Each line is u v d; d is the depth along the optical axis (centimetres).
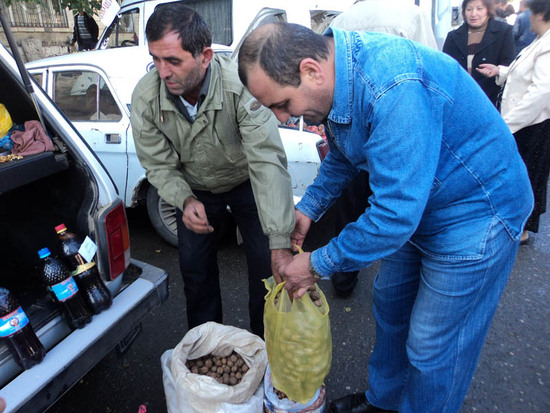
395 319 179
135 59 322
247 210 202
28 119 191
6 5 580
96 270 173
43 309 169
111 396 216
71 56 346
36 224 197
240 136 179
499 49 357
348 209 244
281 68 111
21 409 136
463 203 130
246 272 320
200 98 166
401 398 171
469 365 153
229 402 156
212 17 395
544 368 224
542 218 397
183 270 209
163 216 338
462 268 134
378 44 113
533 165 317
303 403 158
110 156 322
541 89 285
